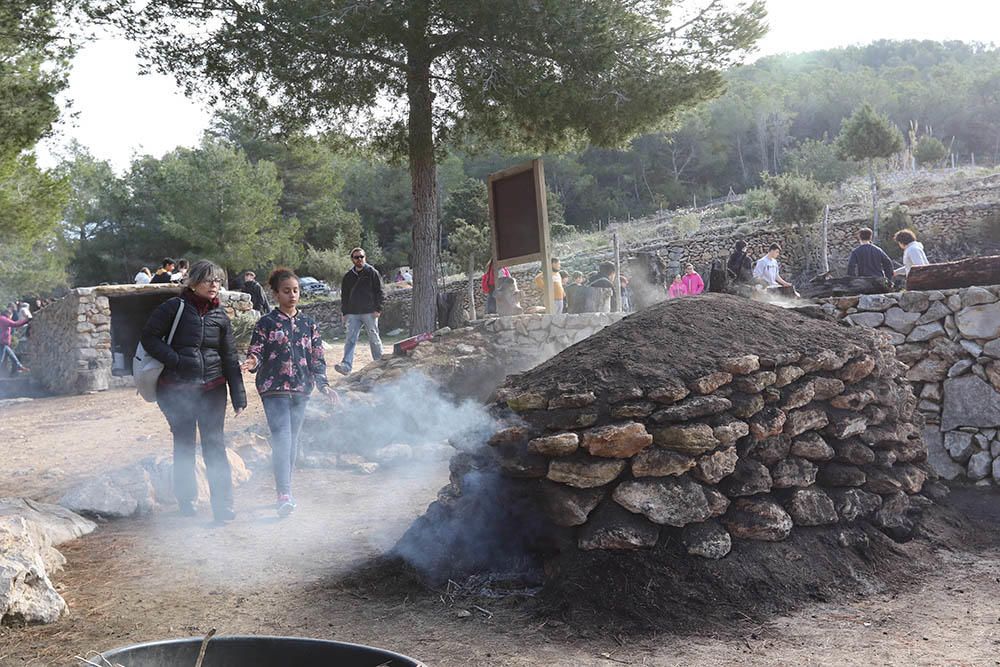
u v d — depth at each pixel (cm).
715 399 418
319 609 393
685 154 10250
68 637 366
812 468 442
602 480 400
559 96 1223
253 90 1277
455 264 3981
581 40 1198
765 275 1437
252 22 1168
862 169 5566
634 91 1266
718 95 1316
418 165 1367
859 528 441
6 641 361
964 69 13288
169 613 394
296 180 5334
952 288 668
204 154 4453
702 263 3384
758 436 427
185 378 569
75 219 5622
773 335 481
